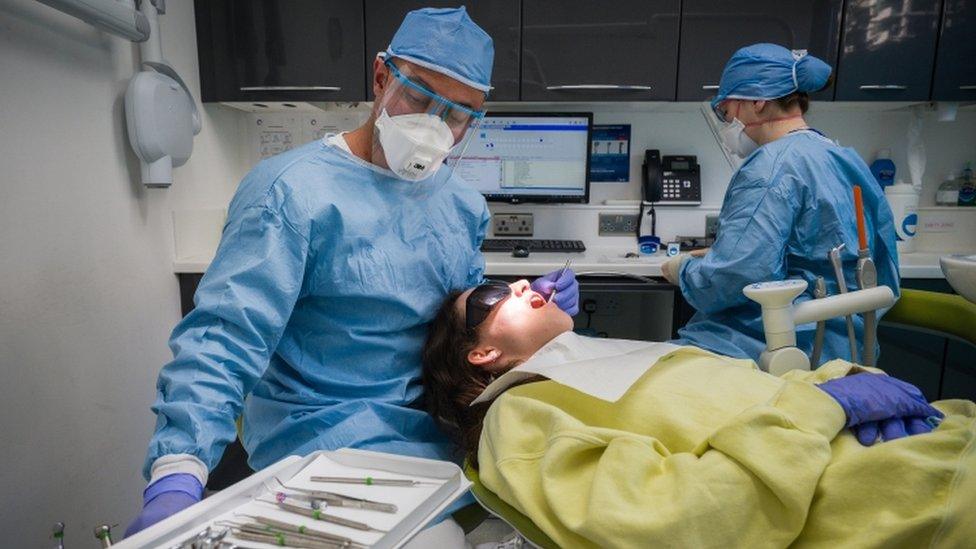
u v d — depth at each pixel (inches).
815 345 50.7
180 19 79.7
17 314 52.4
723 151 98.8
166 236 76.8
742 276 56.4
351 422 37.5
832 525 25.3
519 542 31.8
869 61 82.6
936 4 81.4
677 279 68.9
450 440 40.8
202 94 84.9
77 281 60.1
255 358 33.4
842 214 55.4
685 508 24.1
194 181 84.6
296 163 38.6
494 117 92.0
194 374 30.9
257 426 41.0
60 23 57.6
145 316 72.1
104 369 64.4
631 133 98.7
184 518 23.9
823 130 98.6
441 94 39.0
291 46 82.9
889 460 24.9
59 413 57.6
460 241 44.7
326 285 38.7
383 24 82.0
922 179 99.0
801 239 56.6
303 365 39.9
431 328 42.4
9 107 51.4
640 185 100.1
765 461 25.1
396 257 40.2
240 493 26.5
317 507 25.8
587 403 33.0
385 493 27.4
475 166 94.2
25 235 53.2
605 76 83.6
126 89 67.1
